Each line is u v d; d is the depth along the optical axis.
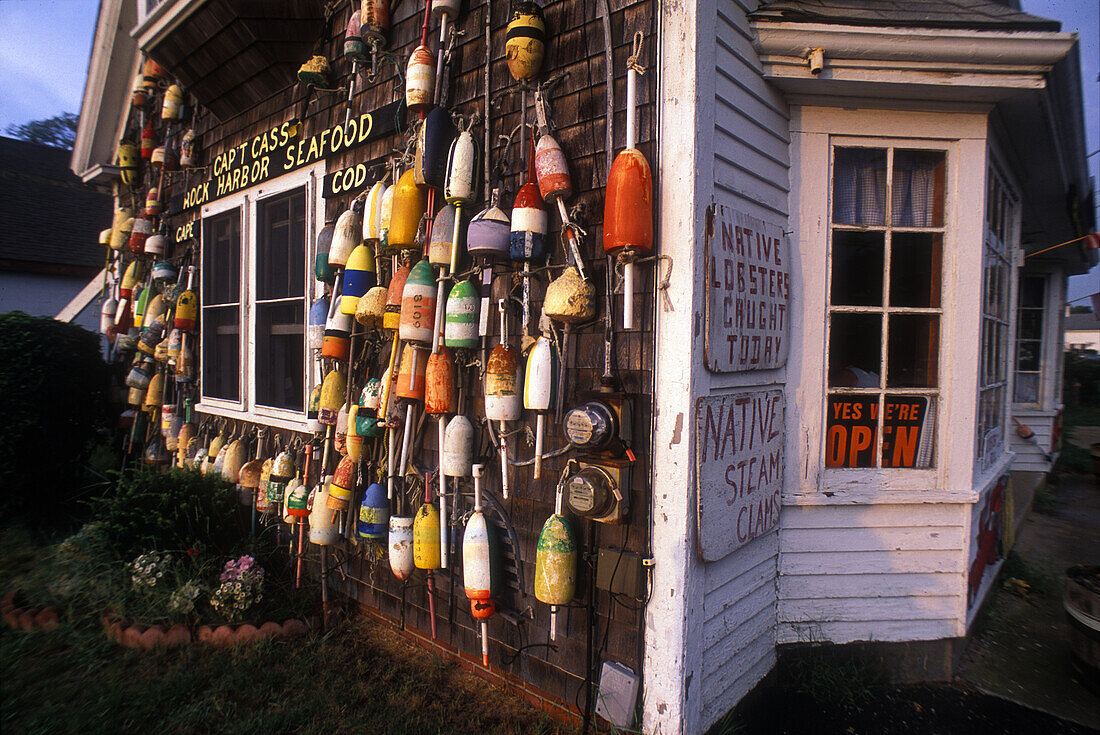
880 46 2.50
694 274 2.15
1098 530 5.79
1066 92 3.05
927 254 2.94
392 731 2.46
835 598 2.86
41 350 5.18
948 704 2.75
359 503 3.50
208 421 5.06
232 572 3.45
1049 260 7.06
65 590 3.53
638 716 2.25
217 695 2.73
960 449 2.92
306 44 4.09
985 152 2.88
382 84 3.50
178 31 4.37
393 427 3.16
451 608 2.99
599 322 2.43
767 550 2.75
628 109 2.28
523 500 2.69
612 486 2.23
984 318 3.30
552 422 2.57
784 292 2.72
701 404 2.16
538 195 2.56
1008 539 4.54
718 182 2.31
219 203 5.03
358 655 3.13
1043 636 3.47
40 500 5.02
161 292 5.86
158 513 3.72
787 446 2.81
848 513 2.87
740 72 2.45
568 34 2.57
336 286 3.58
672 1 2.22
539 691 2.63
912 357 2.94
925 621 2.93
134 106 6.45
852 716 2.62
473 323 2.81
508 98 2.82
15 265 11.45
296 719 2.56
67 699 2.67
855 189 2.91
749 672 2.62
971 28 2.45
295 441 4.04
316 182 4.02
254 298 4.56
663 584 2.20
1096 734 2.53
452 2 2.98
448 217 2.95
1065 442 10.52
